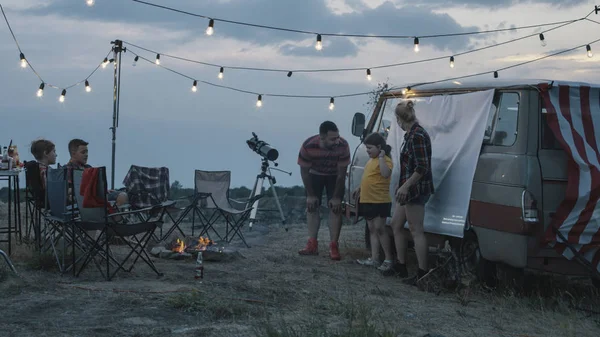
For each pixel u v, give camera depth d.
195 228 11.27
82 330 4.31
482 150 6.57
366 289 6.36
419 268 6.79
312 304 5.38
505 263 6.17
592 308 6.02
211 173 9.63
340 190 8.45
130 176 8.95
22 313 4.70
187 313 4.88
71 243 6.64
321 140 8.50
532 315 5.62
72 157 7.45
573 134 6.09
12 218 10.84
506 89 6.45
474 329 5.03
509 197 6.07
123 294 5.34
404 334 4.64
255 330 4.30
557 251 6.00
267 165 11.26
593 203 5.98
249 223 11.16
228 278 6.39
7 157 7.47
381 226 7.46
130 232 6.12
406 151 6.65
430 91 7.65
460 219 6.59
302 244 9.77
